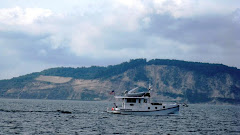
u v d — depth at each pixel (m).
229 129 77.19
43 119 86.19
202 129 74.94
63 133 61.97
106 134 62.31
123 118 88.81
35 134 59.69
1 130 63.16
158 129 70.88
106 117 92.69
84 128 69.56
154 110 93.31
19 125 71.31
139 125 75.94
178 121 89.19
